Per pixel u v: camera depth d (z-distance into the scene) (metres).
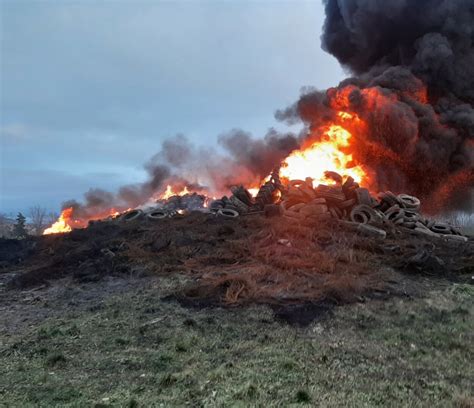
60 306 7.34
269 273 8.09
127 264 9.14
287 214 11.66
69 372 4.96
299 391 4.30
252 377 4.66
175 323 6.25
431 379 4.69
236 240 10.23
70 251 10.94
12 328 6.44
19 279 9.11
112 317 6.61
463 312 6.73
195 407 4.14
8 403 4.29
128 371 4.94
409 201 13.44
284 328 6.02
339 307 6.71
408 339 5.72
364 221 11.41
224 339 5.72
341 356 5.20
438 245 10.89
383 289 7.56
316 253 9.09
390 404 4.14
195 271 8.57
